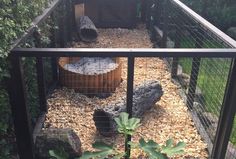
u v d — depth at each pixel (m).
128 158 2.46
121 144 3.17
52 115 3.56
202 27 3.25
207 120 3.37
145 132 3.36
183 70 4.71
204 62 3.70
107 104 3.58
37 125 3.24
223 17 6.81
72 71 4.00
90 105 3.83
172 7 4.77
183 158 3.00
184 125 3.50
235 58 2.44
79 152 2.83
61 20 4.81
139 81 4.41
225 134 2.70
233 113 2.61
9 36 2.27
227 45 2.60
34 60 3.14
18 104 2.57
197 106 3.70
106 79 3.98
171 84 4.40
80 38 5.95
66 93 4.02
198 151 3.09
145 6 7.06
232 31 6.52
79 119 3.54
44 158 2.77
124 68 4.84
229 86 2.55
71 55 2.38
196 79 3.68
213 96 3.40
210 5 6.84
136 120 2.50
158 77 4.59
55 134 2.83
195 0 6.80
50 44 4.13
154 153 2.25
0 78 2.29
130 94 2.65
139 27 7.05
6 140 2.73
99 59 4.49
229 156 3.01
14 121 2.66
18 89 2.51
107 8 6.75
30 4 2.97
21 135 2.72
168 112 3.74
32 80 3.20
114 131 3.22
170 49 2.44
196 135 3.33
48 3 3.79
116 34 6.54
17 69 2.42
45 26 3.47
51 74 4.11
